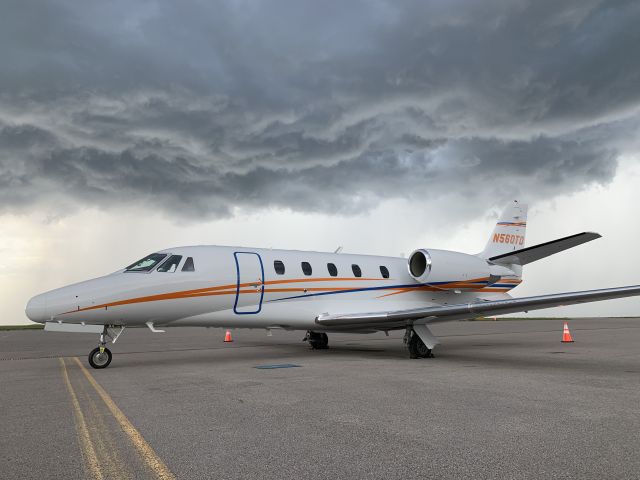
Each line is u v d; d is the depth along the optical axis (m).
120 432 4.57
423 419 5.03
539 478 3.29
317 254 14.18
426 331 12.32
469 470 3.45
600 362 11.10
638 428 4.64
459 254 15.62
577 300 10.21
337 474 3.39
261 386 7.32
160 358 12.30
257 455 3.82
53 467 3.58
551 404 5.84
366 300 14.37
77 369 9.98
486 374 8.77
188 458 3.76
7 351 15.08
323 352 14.22
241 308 12.25
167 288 11.20
